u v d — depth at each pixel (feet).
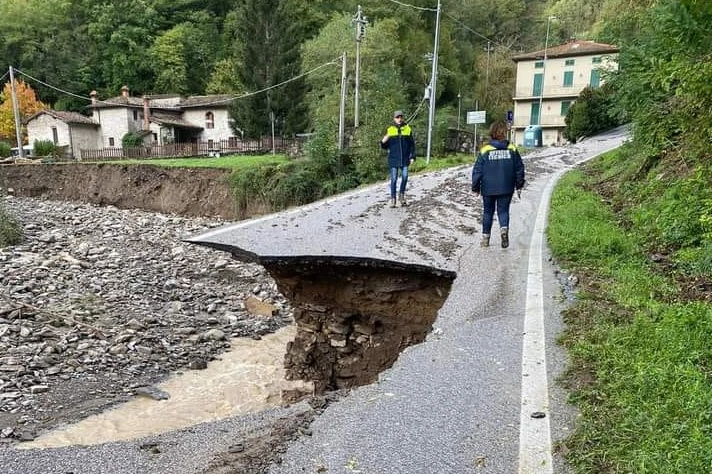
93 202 104.99
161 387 28.89
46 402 25.91
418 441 11.81
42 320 35.42
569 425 11.80
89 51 219.41
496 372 14.83
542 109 178.81
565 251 25.48
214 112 172.76
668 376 12.34
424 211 39.99
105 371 29.91
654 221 27.68
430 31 188.24
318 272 28.17
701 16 18.62
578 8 185.68
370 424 12.73
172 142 168.86
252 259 28.30
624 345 14.73
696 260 21.49
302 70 143.95
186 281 47.55
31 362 29.40
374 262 26.58
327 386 28.58
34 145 151.12
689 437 10.10
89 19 226.79
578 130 130.52
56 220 79.56
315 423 13.19
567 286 21.25
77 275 47.37
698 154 25.54
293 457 11.62
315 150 80.28
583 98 132.26
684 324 14.92
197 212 89.86
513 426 12.04
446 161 79.30
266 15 139.44
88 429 23.71
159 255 56.65
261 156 107.34
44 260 51.62
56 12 228.22
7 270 46.83
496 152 27.73
